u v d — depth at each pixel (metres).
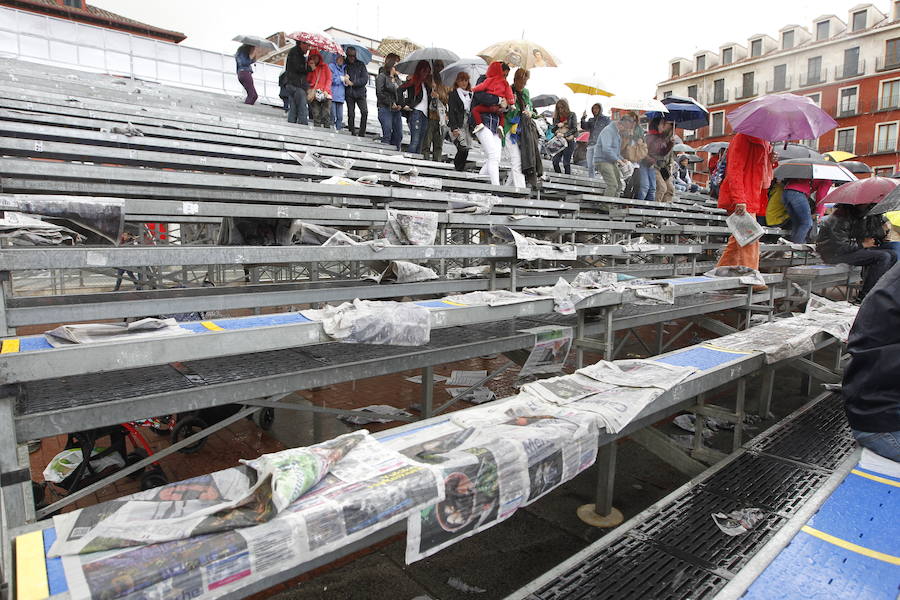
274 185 4.30
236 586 1.14
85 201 3.05
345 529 1.27
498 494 1.59
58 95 7.05
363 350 3.04
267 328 2.26
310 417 4.48
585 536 2.92
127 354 1.92
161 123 7.02
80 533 1.19
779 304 7.23
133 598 1.03
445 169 8.66
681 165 15.83
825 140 29.17
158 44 14.43
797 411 3.33
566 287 3.58
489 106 7.71
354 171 6.88
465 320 2.97
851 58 27.00
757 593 1.33
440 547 1.47
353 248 3.50
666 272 7.13
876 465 2.12
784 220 8.60
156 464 3.37
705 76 31.16
